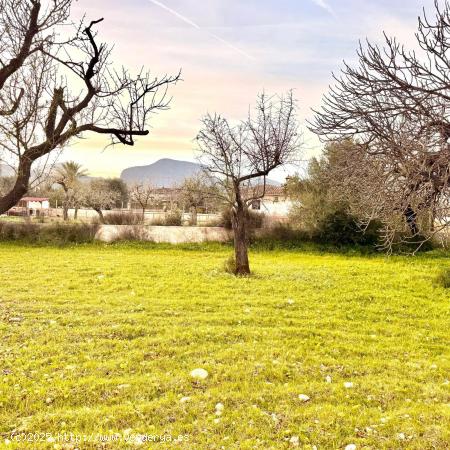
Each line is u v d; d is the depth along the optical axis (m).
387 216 7.89
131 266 19.84
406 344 10.11
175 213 39.47
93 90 5.10
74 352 8.52
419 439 5.58
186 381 7.23
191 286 15.57
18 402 6.39
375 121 7.84
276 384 7.32
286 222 31.83
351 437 5.64
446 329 11.58
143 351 8.59
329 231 29.44
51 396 6.60
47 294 13.73
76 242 29.62
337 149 9.68
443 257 25.27
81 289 14.77
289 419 6.10
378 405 6.72
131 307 12.31
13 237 29.94
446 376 8.06
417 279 17.83
